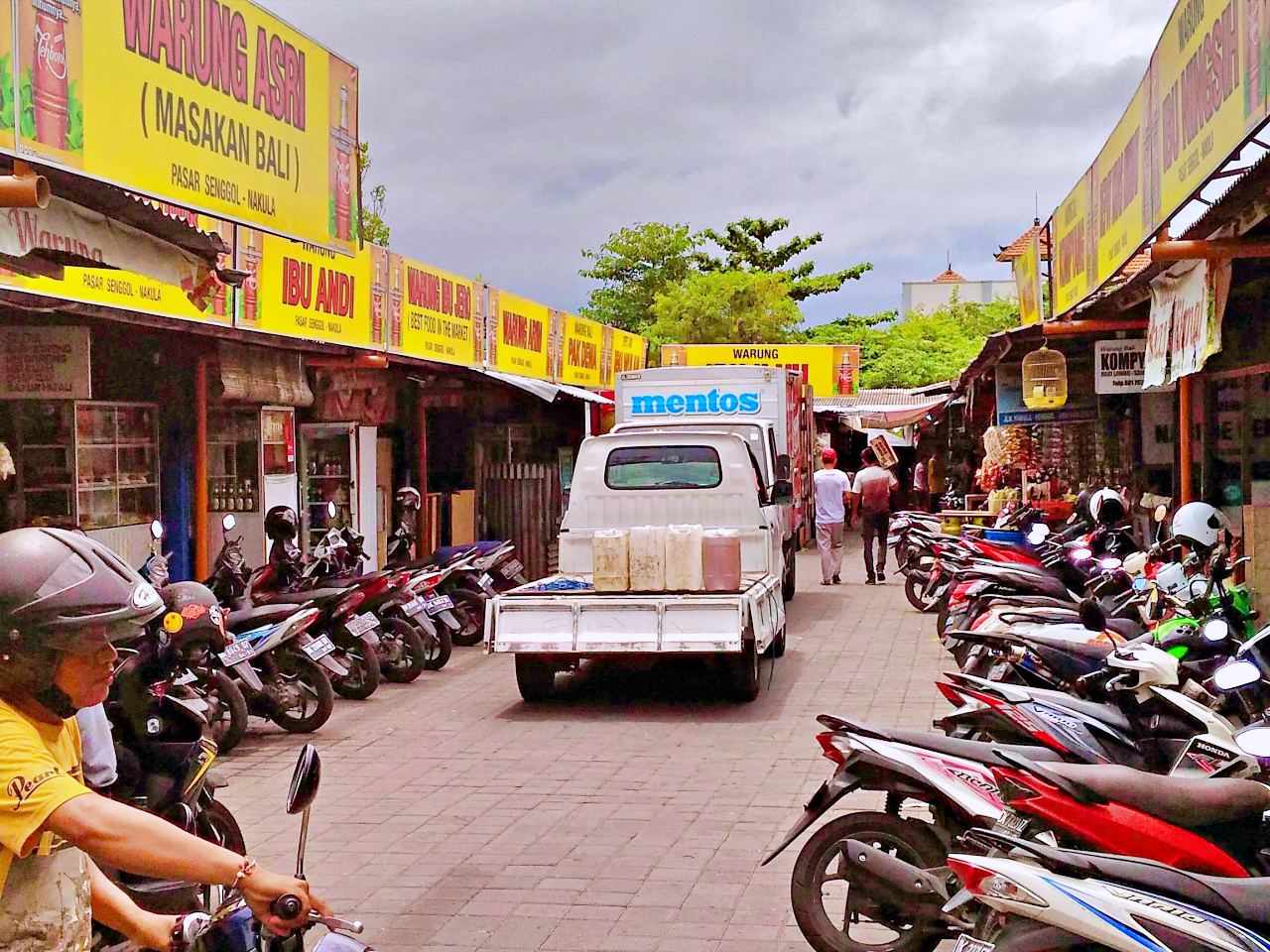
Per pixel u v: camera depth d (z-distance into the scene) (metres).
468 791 8.38
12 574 2.66
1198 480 15.05
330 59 9.37
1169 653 6.73
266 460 15.25
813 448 28.98
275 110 8.62
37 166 6.43
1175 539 8.75
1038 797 4.38
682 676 12.65
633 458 13.39
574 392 20.88
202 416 13.61
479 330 19.59
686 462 13.30
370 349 15.46
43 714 2.78
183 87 7.60
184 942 2.91
